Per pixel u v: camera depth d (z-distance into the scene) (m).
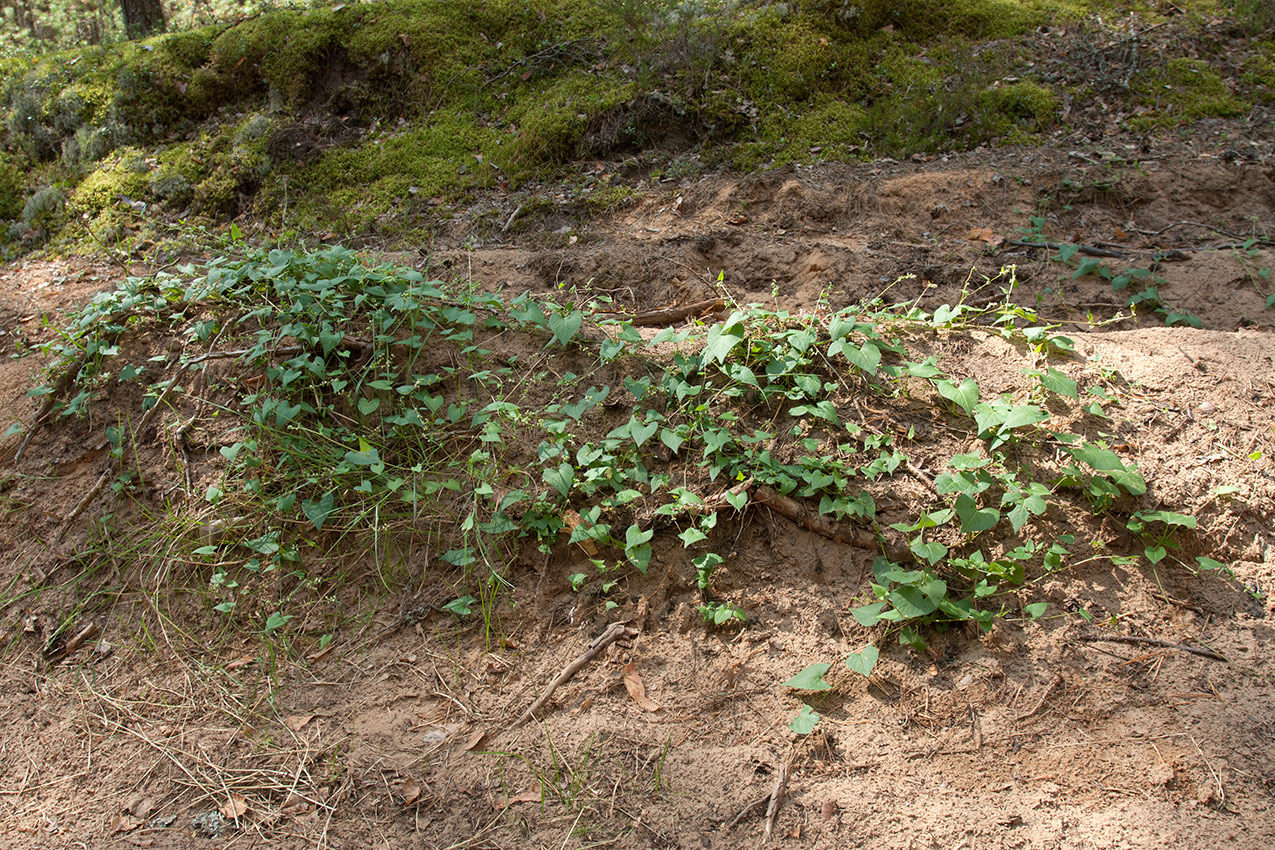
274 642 3.28
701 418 3.51
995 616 3.04
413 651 3.21
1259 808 2.51
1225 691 2.82
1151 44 6.92
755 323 3.76
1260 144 6.00
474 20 7.16
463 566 3.36
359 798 2.76
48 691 3.26
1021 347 3.81
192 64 7.16
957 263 5.06
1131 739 2.73
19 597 3.58
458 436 3.62
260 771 2.88
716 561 3.24
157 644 3.37
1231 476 3.31
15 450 4.00
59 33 9.62
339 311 3.87
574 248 5.37
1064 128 6.30
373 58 6.94
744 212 5.67
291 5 7.94
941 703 2.89
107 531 3.70
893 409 3.56
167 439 3.86
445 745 2.90
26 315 5.14
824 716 2.89
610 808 2.66
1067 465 3.34
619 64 6.86
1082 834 2.50
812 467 3.33
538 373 3.82
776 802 2.63
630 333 3.76
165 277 4.27
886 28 7.10
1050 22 7.18
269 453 3.69
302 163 6.47
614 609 3.24
